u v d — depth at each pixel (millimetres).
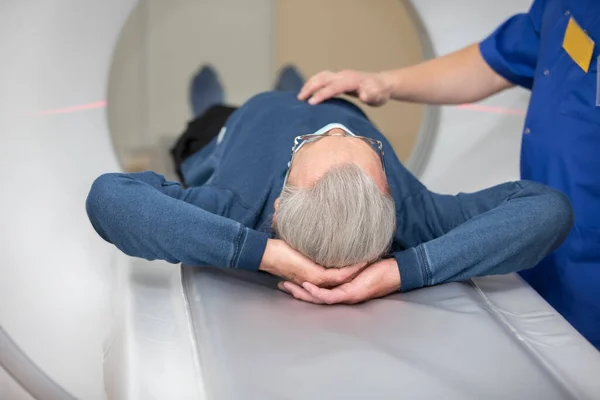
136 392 914
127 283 1183
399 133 2559
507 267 1142
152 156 2355
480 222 1121
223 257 1066
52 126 1574
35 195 1505
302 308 1066
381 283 1073
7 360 1283
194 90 2408
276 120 1364
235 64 2701
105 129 1646
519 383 904
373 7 2645
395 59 2695
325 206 997
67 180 1550
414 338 981
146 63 2582
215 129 1833
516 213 1126
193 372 948
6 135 1522
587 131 1303
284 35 2701
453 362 935
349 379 882
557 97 1356
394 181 1266
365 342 961
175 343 1012
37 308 1389
